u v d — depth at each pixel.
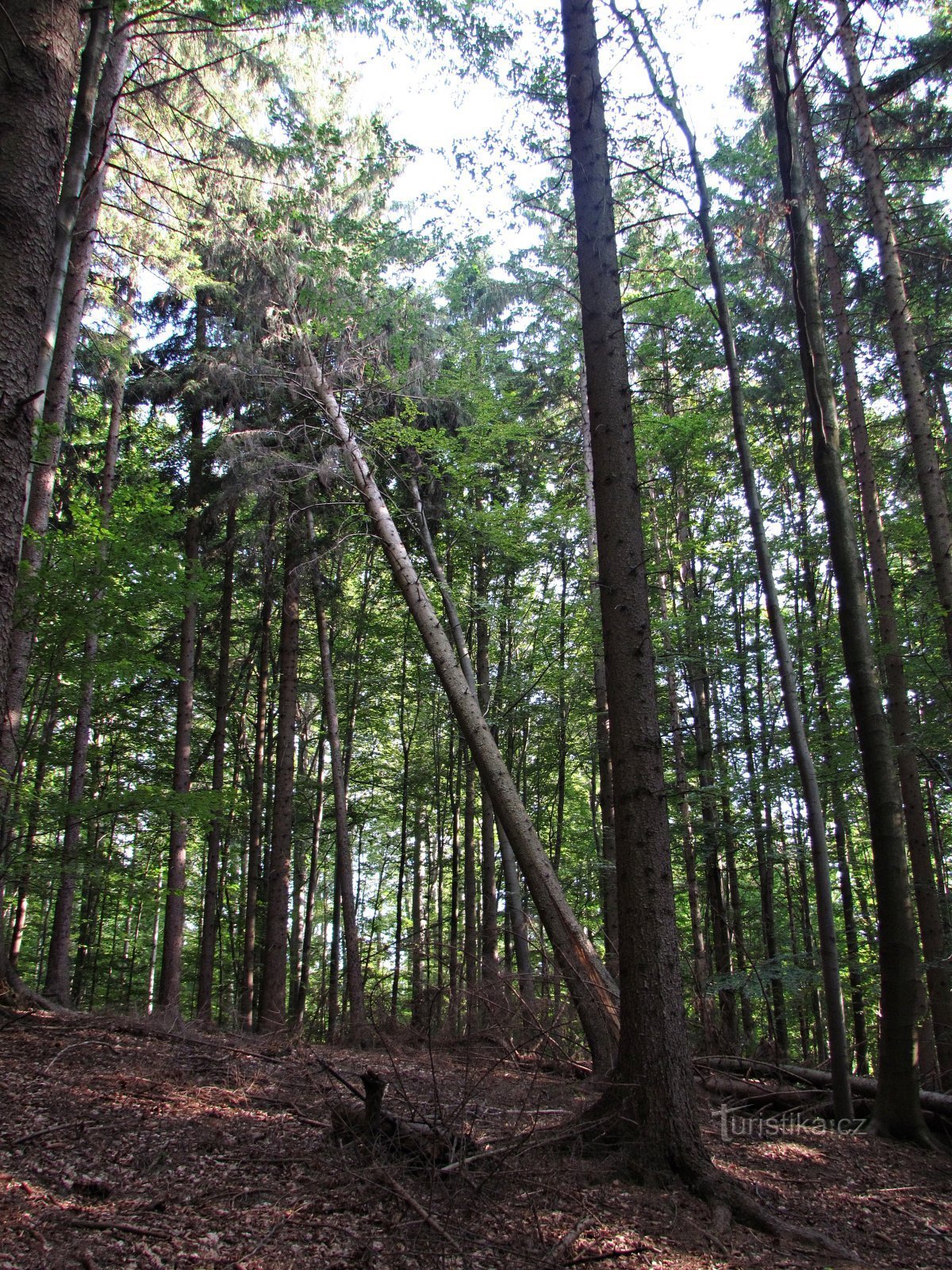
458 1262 3.48
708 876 13.29
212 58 10.20
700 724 13.75
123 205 10.92
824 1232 4.45
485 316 14.71
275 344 12.35
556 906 7.62
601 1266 3.60
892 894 6.68
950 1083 9.44
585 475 14.28
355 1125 4.59
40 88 4.12
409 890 26.97
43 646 8.19
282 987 13.55
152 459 15.52
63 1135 4.41
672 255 12.16
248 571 14.36
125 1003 19.23
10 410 3.87
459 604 16.91
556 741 17.48
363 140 12.33
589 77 6.36
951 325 12.73
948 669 11.53
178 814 8.95
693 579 14.55
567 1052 7.14
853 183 11.70
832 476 6.87
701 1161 4.62
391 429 11.84
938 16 9.96
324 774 22.03
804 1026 12.26
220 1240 3.47
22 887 8.30
